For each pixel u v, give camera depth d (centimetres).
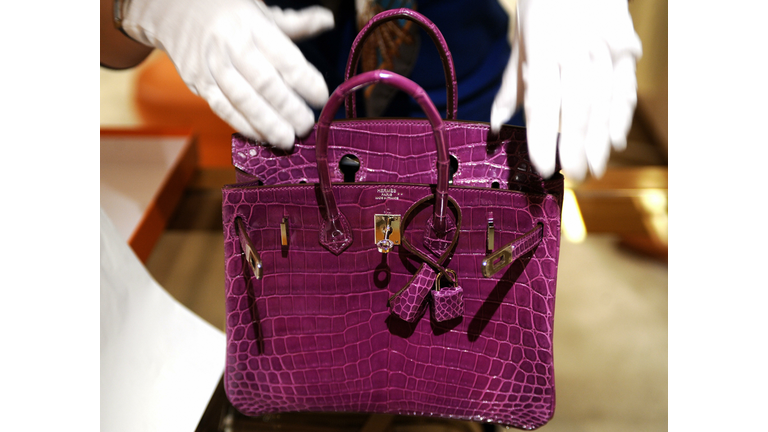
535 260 56
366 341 61
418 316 59
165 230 131
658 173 149
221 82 56
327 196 54
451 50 88
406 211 56
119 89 248
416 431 79
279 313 59
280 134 57
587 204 141
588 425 91
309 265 58
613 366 104
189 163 142
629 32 55
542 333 57
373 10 79
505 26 95
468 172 59
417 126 58
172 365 73
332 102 49
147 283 79
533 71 54
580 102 53
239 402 64
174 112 225
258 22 57
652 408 95
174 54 59
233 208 56
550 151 53
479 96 92
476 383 61
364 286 59
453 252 57
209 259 125
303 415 79
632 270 135
